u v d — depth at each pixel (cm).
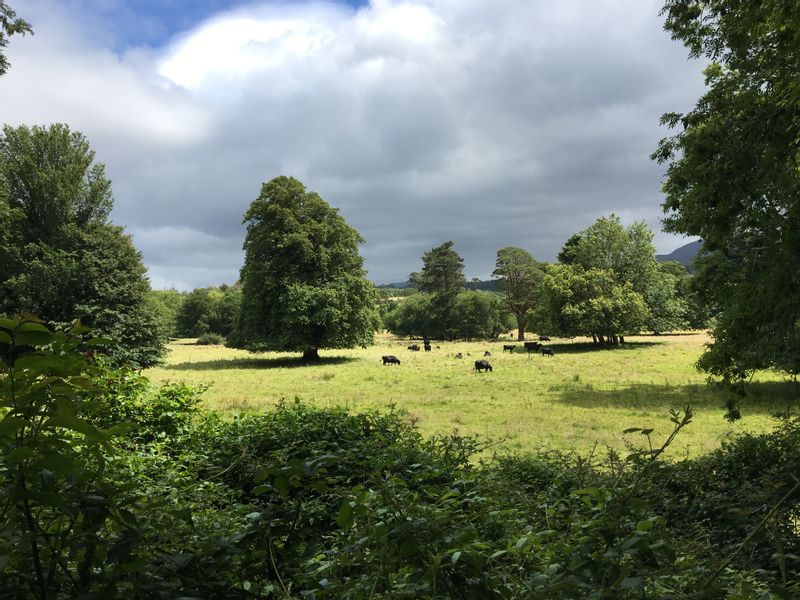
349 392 2541
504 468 672
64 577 180
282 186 4800
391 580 186
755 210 973
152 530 195
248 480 678
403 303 10975
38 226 3769
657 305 6106
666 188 1131
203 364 4553
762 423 1634
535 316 6119
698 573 206
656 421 1711
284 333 4541
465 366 4219
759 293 935
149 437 845
